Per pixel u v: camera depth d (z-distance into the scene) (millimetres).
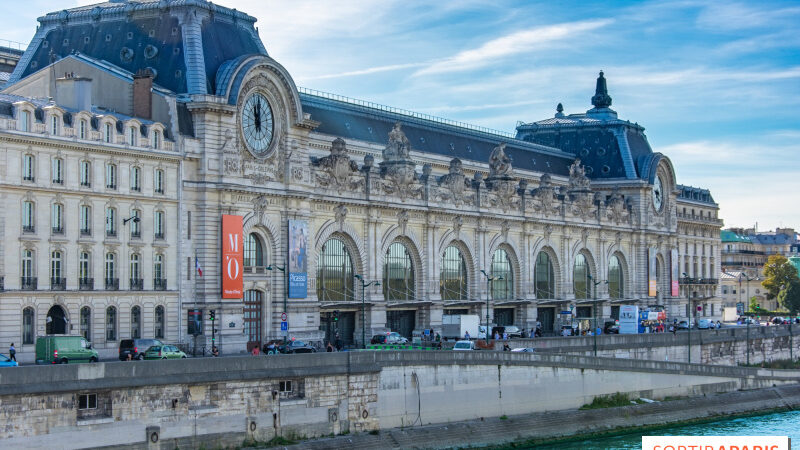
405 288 148125
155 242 111562
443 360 100875
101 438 77625
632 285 197250
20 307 99438
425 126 169500
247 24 131625
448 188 154125
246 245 122000
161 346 101688
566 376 112312
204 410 83375
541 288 174750
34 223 101062
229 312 117250
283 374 88312
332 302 133125
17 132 99125
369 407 94750
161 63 121438
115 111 117500
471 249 158000
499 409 105625
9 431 73188
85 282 105188
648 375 122000
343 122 151125
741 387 134375
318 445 89000
